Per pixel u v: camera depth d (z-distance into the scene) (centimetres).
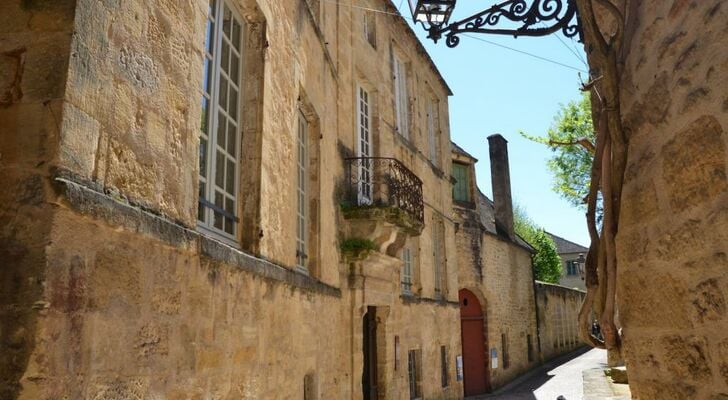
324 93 858
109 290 264
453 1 469
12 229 229
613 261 350
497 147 2667
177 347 331
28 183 233
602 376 1456
